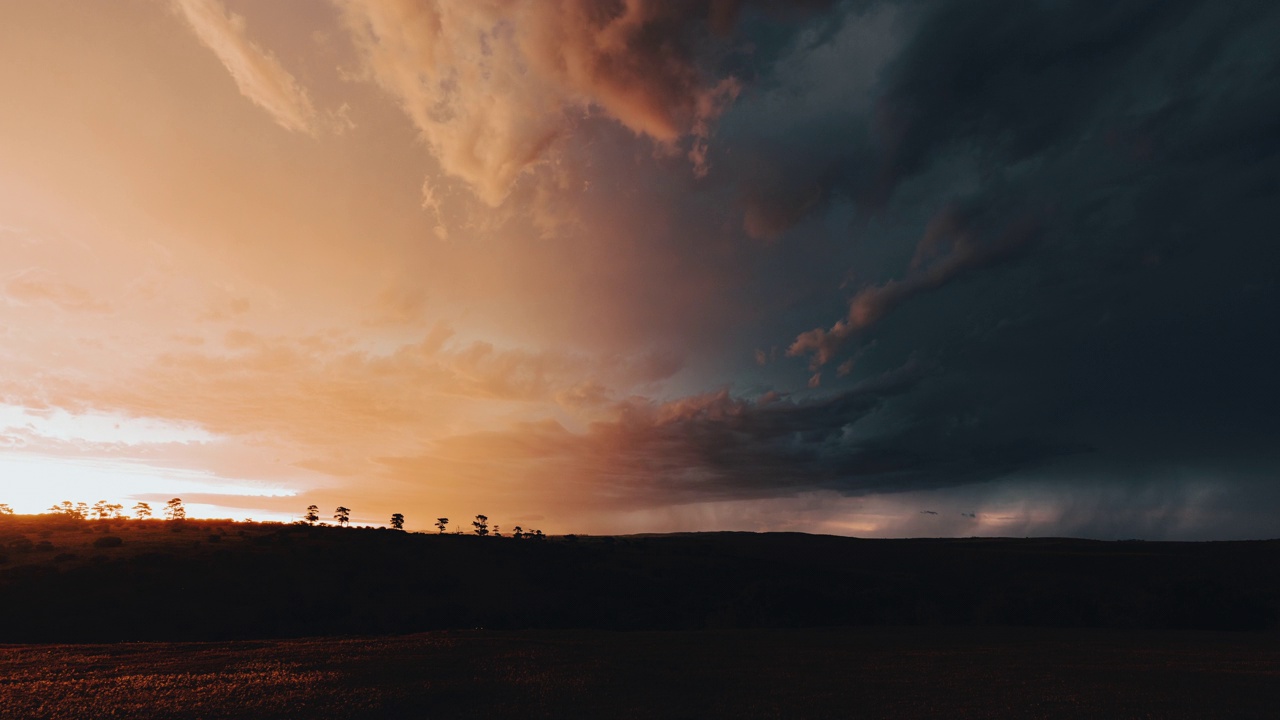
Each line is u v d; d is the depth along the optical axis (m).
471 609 69.56
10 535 75.94
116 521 89.56
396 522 101.00
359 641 31.97
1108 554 113.44
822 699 21.73
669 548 114.00
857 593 71.31
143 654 27.92
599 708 20.28
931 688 23.44
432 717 19.08
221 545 78.12
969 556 116.38
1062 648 34.03
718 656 29.78
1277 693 22.64
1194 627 50.00
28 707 19.44
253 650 28.97
